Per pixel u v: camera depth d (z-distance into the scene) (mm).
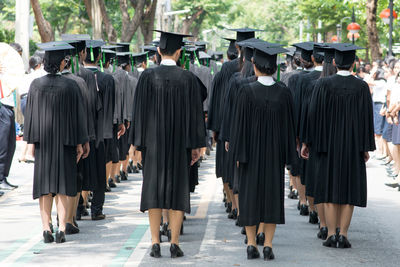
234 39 23234
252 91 16109
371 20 59406
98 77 21016
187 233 19375
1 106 26047
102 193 21203
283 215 16031
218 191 27562
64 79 17500
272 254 16172
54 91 17312
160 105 16344
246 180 16031
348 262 16078
